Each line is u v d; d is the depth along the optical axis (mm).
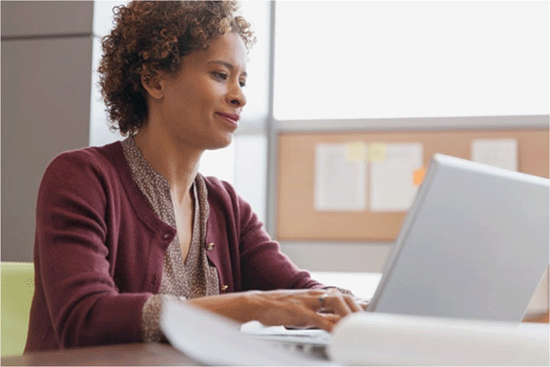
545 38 3100
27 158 2174
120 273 1194
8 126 2193
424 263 783
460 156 3150
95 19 2160
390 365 344
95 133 2152
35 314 1126
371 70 3262
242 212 1505
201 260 1347
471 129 3146
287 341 826
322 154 3273
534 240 891
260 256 1482
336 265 3219
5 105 2199
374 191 3205
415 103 3209
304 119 3303
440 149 3170
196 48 1293
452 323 352
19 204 2170
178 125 1300
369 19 3275
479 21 3162
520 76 3115
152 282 1214
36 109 2178
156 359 644
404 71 3227
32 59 2191
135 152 1292
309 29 3334
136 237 1223
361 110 3260
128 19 1350
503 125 3119
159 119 1318
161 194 1275
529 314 2314
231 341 452
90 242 1053
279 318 872
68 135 2146
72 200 1108
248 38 1466
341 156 3254
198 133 1299
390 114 3230
